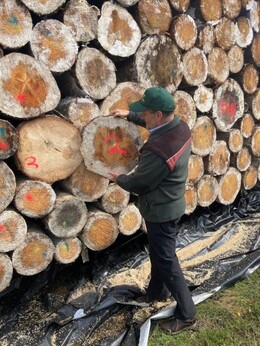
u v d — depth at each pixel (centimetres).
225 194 414
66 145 259
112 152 273
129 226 317
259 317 280
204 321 277
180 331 267
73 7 254
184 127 235
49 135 252
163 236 242
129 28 285
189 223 398
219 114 382
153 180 223
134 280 313
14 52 233
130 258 341
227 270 322
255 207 439
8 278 262
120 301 280
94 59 267
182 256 352
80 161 269
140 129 308
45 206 262
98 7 287
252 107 425
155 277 266
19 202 252
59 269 315
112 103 285
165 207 233
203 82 361
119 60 295
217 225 409
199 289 300
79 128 267
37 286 300
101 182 287
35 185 254
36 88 238
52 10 240
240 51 396
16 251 261
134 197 326
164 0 310
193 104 350
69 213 276
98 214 294
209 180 388
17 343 249
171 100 225
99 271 320
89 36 263
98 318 269
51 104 246
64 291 302
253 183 455
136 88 296
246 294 304
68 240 285
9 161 264
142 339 252
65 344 251
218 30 364
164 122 228
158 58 311
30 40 235
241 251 351
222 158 397
